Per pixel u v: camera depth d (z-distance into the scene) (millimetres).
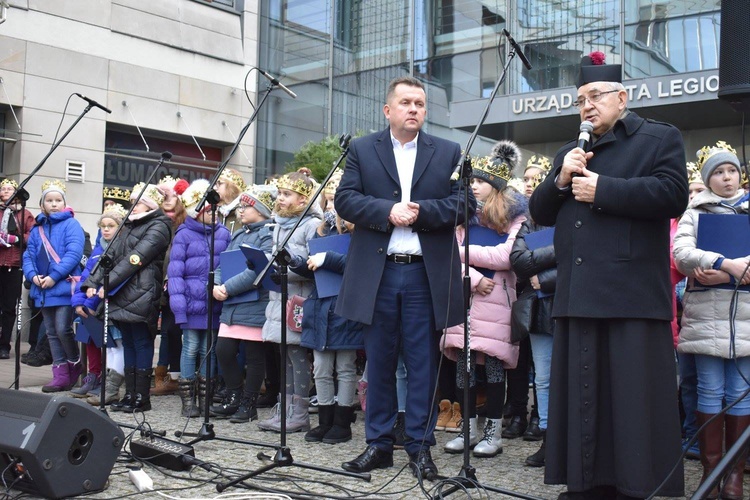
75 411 3385
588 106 3252
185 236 5625
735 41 2975
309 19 16203
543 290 4141
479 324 4344
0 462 3473
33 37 12734
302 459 4207
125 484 3629
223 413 5434
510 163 5449
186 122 14828
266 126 16328
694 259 3564
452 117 12977
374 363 3963
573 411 3152
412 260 3926
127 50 13969
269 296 5250
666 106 11125
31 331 8844
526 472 3994
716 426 3619
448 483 3484
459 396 4734
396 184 3941
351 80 15664
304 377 5031
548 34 12680
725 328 3553
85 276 6035
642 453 2990
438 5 14375
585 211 3189
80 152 13211
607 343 3154
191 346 5555
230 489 3551
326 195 5270
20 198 5320
